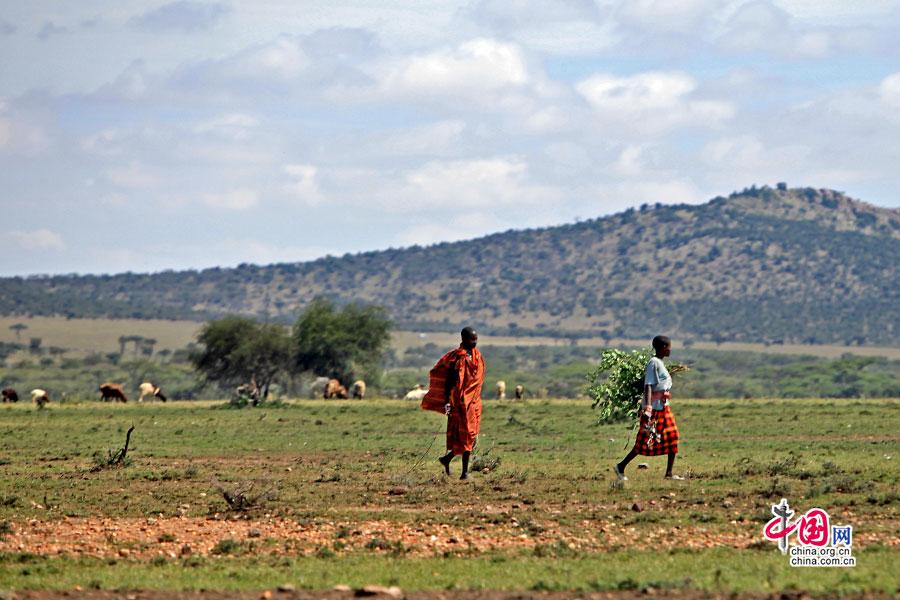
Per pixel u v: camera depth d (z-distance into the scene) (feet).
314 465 271.28
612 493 198.80
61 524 177.68
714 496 190.19
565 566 130.31
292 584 121.70
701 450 296.71
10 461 288.10
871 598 108.58
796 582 116.98
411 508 188.65
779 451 286.46
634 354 267.18
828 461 242.99
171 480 239.91
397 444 336.70
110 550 152.46
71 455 305.12
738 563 130.41
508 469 247.91
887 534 149.79
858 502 178.09
